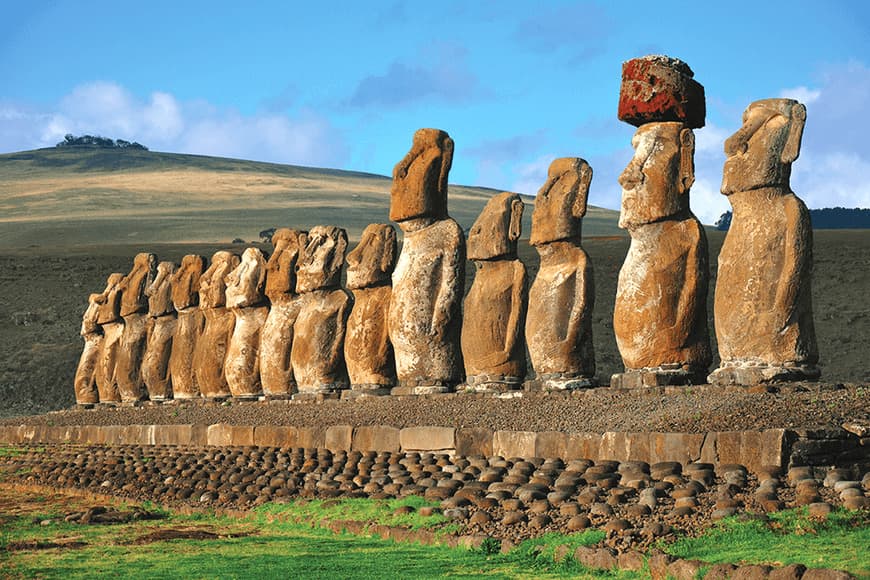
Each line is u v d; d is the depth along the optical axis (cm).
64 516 2022
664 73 2017
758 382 1803
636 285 1975
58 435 3112
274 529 1752
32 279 6862
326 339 2758
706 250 1978
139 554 1588
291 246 2908
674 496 1390
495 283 2317
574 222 2206
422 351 2425
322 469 2062
